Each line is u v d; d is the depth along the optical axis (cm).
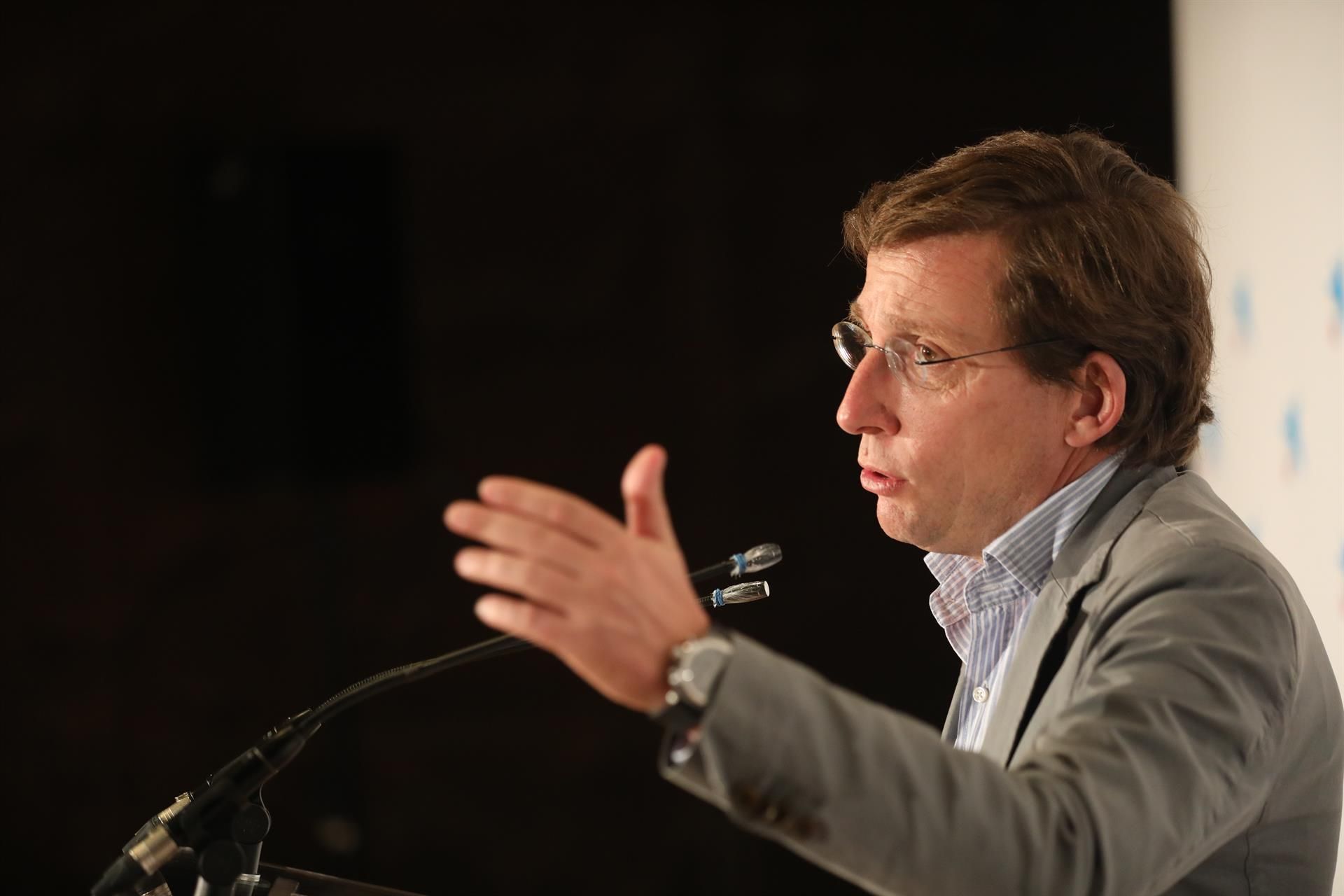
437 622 1647
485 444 1627
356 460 1570
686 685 315
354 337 1567
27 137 1667
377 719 1650
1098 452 508
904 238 511
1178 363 513
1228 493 988
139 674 1670
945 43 1469
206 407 1575
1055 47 1425
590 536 316
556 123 1603
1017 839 333
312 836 1636
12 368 1680
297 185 1562
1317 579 771
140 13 1652
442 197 1625
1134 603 431
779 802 324
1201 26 1020
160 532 1675
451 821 1644
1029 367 494
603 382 1605
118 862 440
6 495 1680
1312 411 770
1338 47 704
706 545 1568
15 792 1670
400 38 1625
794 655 1537
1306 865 461
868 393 514
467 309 1625
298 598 1662
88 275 1672
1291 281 798
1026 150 514
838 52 1515
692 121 1569
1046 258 491
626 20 1584
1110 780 355
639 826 1623
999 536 514
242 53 1644
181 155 1652
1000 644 526
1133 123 1398
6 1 1659
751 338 1564
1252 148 872
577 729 1634
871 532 1539
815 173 1534
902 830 326
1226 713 382
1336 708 470
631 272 1596
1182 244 523
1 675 1675
